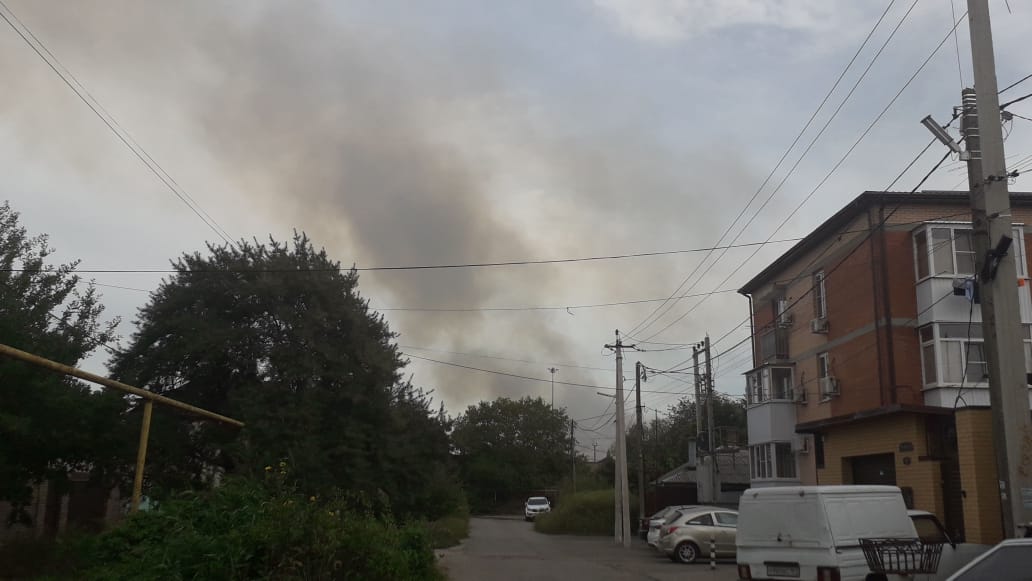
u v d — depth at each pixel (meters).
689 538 25.03
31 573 14.56
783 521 12.73
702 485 40.78
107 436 18.64
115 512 27.62
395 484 25.56
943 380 24.47
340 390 25.72
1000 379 11.80
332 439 25.03
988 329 12.02
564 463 87.25
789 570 12.48
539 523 49.19
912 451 22.22
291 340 26.09
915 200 26.67
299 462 23.22
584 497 46.22
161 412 24.39
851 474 26.38
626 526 33.00
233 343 25.14
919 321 25.75
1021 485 11.45
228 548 11.61
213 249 26.88
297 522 12.30
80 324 18.97
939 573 12.77
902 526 12.85
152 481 23.11
